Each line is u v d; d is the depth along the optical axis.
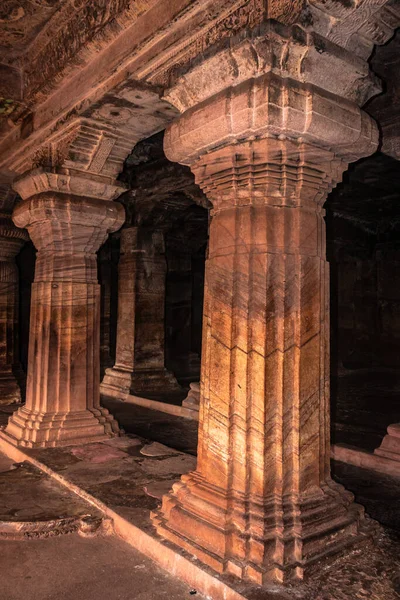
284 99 2.76
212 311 3.20
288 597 2.52
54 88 4.72
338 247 11.63
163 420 7.47
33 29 4.54
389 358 12.02
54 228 5.21
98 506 3.79
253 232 2.99
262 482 2.87
